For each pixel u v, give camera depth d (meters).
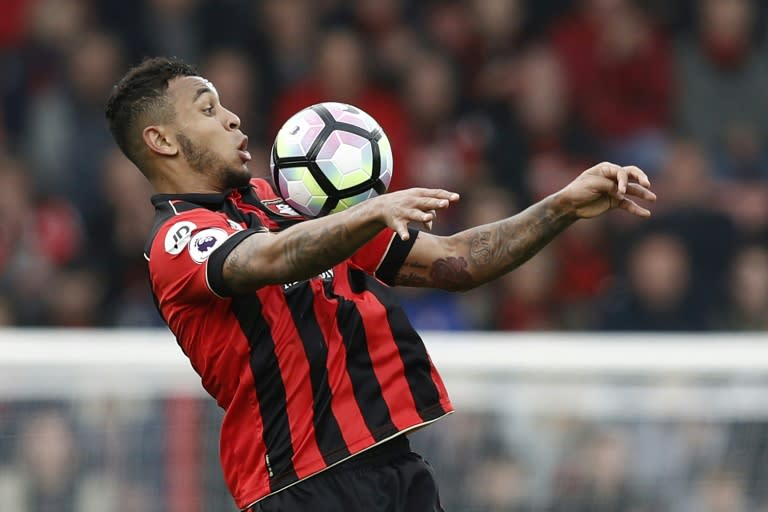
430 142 28.66
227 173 11.37
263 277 9.88
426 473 11.38
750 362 17.73
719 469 17.81
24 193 28.22
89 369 17.88
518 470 17.86
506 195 27.83
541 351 17.88
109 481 17.88
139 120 11.36
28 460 17.75
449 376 17.94
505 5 30.08
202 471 17.98
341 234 9.48
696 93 29.66
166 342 18.08
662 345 17.97
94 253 27.80
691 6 30.08
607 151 29.00
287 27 29.73
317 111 11.48
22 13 30.25
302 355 10.91
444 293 25.75
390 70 29.25
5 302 26.97
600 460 17.81
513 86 29.25
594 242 26.59
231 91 28.81
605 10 29.89
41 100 29.48
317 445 10.91
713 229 27.00
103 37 29.94
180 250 10.50
